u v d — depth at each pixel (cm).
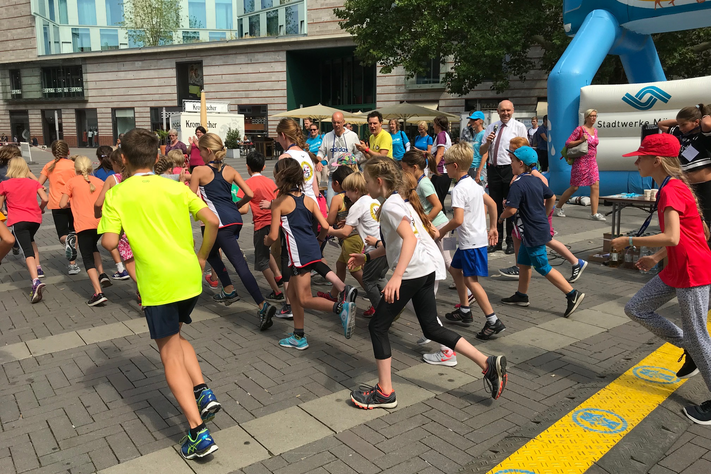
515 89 2897
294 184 432
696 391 361
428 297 349
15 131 5022
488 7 1900
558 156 1162
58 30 4959
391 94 3281
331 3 3534
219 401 357
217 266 562
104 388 381
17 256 824
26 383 390
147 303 288
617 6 1153
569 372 396
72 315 545
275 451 297
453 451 296
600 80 2033
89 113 4641
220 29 5344
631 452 293
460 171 455
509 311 537
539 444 300
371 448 299
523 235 503
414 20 2022
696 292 319
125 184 294
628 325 493
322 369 408
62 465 287
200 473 278
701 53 2073
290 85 3788
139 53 4231
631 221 999
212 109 3123
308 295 435
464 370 404
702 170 518
